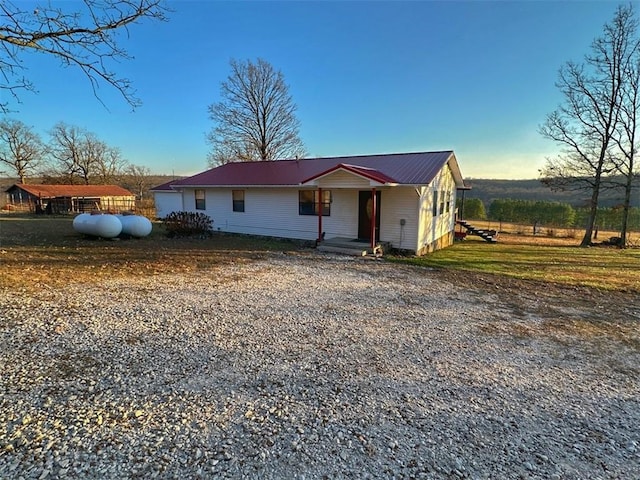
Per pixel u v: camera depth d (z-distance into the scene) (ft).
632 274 33.32
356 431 9.83
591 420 10.73
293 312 19.58
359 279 28.12
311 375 12.82
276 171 57.47
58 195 117.70
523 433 10.00
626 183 60.34
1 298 19.76
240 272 29.25
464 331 17.58
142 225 47.34
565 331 17.99
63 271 27.04
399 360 14.25
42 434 9.18
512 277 30.73
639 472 8.65
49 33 22.30
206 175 63.41
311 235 49.21
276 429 9.80
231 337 15.89
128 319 17.54
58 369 12.53
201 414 10.34
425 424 10.25
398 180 41.73
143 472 8.08
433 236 48.85
